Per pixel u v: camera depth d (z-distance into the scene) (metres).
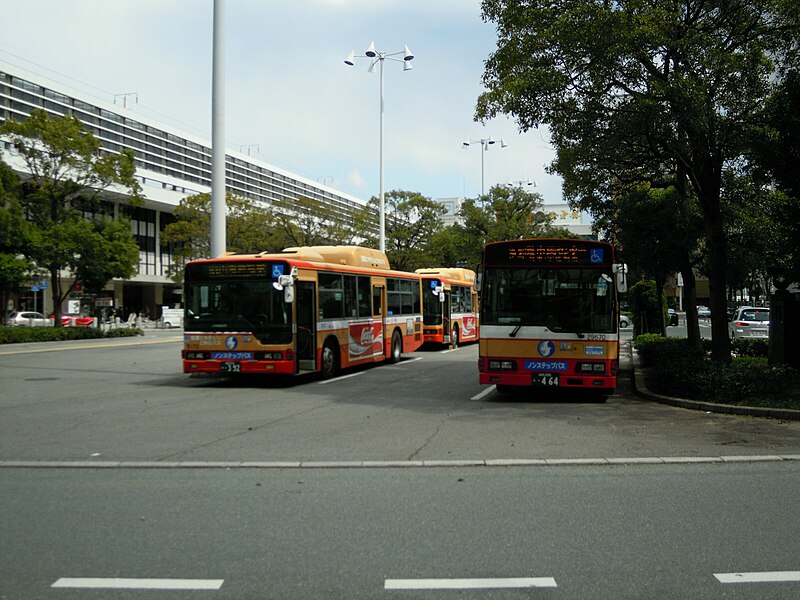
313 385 15.63
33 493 6.48
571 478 7.02
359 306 18.42
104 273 35.22
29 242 32.72
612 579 4.38
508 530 5.34
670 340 18.20
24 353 25.95
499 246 12.89
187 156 79.19
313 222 48.28
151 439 9.20
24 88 55.03
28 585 4.31
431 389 14.85
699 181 13.24
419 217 47.59
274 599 4.10
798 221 12.71
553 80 11.86
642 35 11.13
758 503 6.07
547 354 12.50
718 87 11.80
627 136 12.30
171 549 4.93
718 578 4.40
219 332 14.83
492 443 8.84
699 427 9.91
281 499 6.23
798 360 14.49
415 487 6.65
